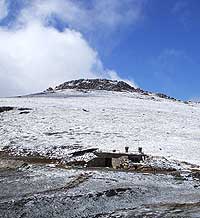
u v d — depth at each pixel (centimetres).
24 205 2173
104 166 3719
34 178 2914
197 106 10406
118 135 5288
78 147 4375
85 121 6144
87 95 10256
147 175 3119
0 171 3300
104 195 2389
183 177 3111
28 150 4394
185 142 5031
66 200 2262
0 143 4741
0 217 1981
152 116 7106
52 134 5222
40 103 7556
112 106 8012
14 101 7625
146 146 4631
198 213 1994
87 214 2025
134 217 1919
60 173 3084
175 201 2292
